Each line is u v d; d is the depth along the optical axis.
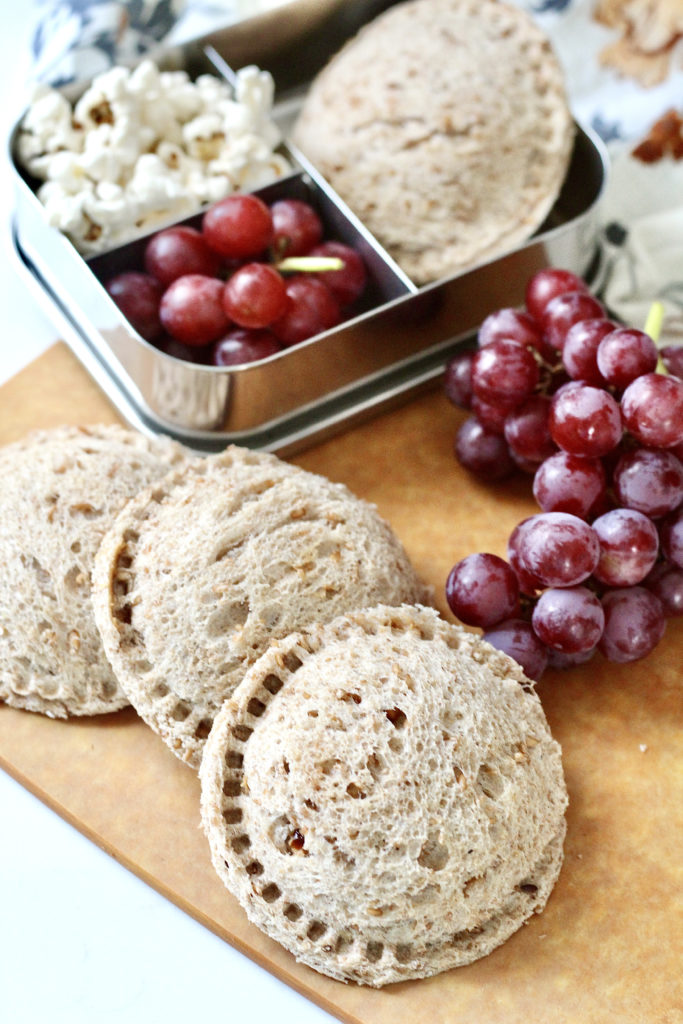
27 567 0.57
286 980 0.54
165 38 0.71
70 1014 0.54
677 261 0.67
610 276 0.67
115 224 0.64
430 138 0.65
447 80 0.66
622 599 0.57
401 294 0.64
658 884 0.55
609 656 0.57
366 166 0.66
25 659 0.57
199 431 0.63
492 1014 0.53
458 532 0.62
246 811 0.53
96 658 0.57
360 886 0.52
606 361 0.57
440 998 0.53
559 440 0.57
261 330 0.63
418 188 0.65
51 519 0.57
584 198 0.69
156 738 0.57
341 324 0.64
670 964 0.54
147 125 0.66
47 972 0.54
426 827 0.52
